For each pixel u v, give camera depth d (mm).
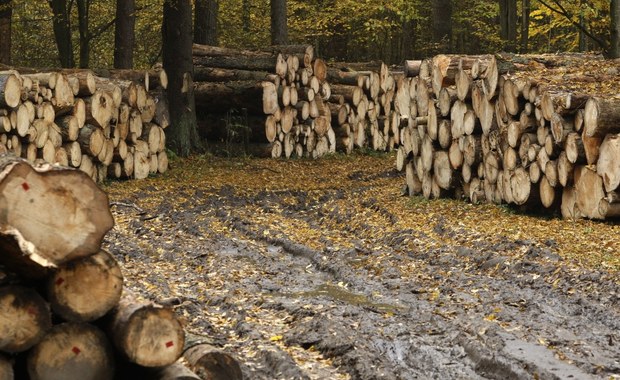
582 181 13633
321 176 22688
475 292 10070
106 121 18734
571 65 16156
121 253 11922
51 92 17078
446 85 17094
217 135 25344
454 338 8312
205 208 16688
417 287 10516
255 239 14172
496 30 38938
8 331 5367
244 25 37125
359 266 12000
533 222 13992
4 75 15766
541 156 14406
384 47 44938
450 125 16938
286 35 30547
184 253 12477
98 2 34594
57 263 5453
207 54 25562
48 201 5449
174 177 20766
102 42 35406
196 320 8797
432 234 13633
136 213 15664
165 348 5605
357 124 28000
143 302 5699
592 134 13242
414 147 17984
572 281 10195
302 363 7652
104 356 5602
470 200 16625
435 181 17516
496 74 15469
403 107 19312
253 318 9086
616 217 13391
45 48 34625
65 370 5520
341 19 37094
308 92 25969
